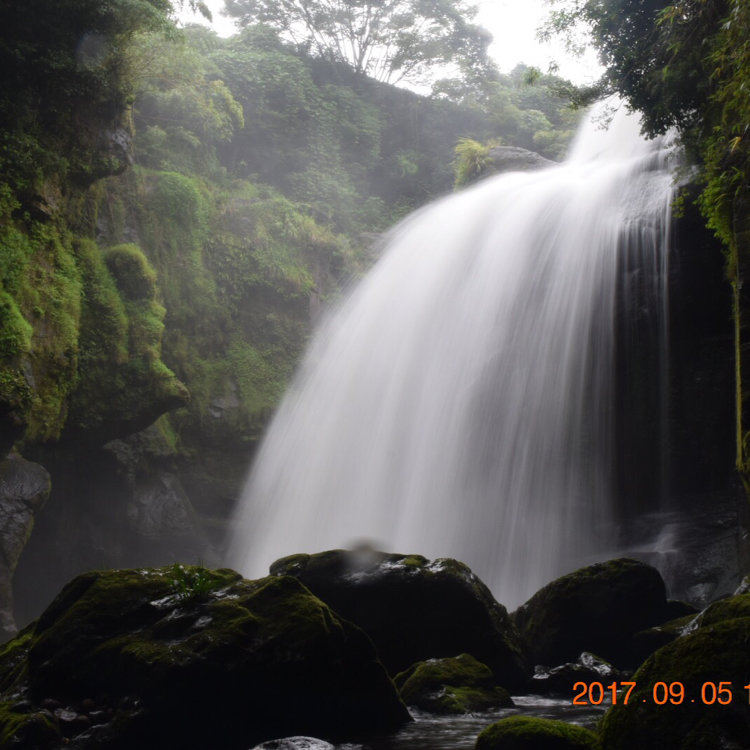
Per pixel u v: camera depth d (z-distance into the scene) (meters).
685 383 19.91
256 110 35.62
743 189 10.97
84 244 21.53
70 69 20.08
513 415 22.69
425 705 7.52
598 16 17.78
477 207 27.69
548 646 10.20
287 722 6.15
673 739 3.80
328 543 25.14
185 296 26.55
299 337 28.78
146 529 23.48
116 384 21.19
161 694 5.82
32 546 22.00
